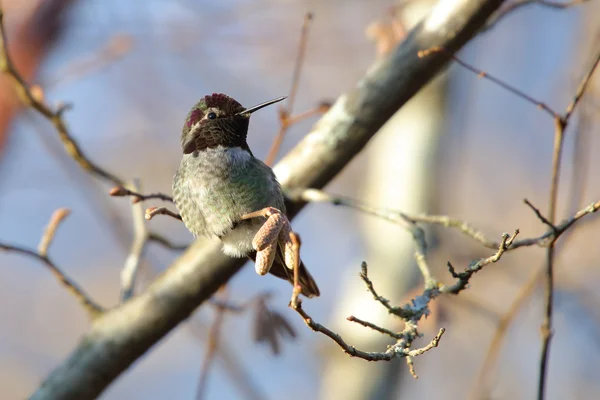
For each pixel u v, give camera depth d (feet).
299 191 24.03
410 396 43.55
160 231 46.73
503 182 47.93
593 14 44.60
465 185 47.80
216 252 24.20
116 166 48.26
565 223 19.95
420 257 20.62
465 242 38.96
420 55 21.75
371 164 40.57
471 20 23.56
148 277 33.42
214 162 21.44
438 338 16.02
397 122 39.60
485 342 43.78
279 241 16.14
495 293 42.52
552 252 20.81
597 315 40.42
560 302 39.55
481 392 26.96
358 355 15.83
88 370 24.07
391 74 24.12
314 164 24.34
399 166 38.99
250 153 22.53
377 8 48.39
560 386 42.04
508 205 47.19
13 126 38.60
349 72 48.44
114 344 24.20
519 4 24.53
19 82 23.34
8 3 39.81
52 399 23.81
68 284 24.40
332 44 48.44
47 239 23.79
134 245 25.63
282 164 24.66
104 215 34.71
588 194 46.80
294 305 14.99
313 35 48.49
